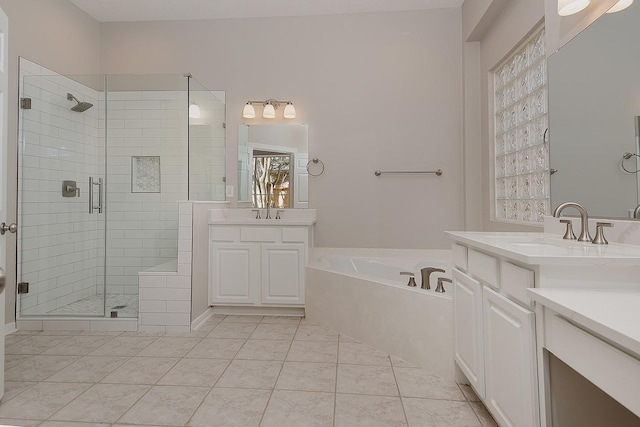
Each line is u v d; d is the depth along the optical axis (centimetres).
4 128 188
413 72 374
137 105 333
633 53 146
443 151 371
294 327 301
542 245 157
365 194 379
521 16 271
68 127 323
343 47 382
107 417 169
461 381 201
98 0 358
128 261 333
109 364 227
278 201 386
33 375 212
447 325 209
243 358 237
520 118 291
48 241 313
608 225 154
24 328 293
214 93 392
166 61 396
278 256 330
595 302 101
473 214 358
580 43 180
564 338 103
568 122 191
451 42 371
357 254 378
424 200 373
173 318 291
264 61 389
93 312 306
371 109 378
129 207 333
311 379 207
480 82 356
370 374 213
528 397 120
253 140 389
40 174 309
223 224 333
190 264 293
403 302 235
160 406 178
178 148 331
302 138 384
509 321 135
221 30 393
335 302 292
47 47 331
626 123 151
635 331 75
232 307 338
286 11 378
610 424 114
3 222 185
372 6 369
